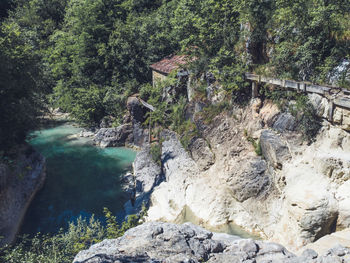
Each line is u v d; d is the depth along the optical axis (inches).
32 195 786.8
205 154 697.6
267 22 657.0
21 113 780.0
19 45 855.7
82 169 960.9
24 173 782.5
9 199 668.7
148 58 1317.7
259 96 649.0
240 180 595.5
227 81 695.1
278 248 330.3
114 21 1424.7
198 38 865.5
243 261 310.5
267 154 566.9
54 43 1760.6
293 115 542.9
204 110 758.5
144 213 512.4
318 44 542.9
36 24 1881.2
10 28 892.0
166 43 1305.4
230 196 609.6
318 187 454.6
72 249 424.8
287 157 527.2
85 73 1405.0
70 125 1408.7
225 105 716.7
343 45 515.5
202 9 908.6
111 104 1282.0
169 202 676.1
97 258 298.4
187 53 909.8
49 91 1528.1
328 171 458.3
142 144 1107.3
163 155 820.6
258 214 554.3
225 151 662.5
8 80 745.6
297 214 441.1
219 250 334.3
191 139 746.2
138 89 1266.0
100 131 1183.6
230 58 732.7
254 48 681.0
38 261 396.2
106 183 872.3
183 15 972.6
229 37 791.7
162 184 747.4
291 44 583.8
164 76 1084.5
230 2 816.9
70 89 1397.6
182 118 847.1
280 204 520.7
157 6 1534.2
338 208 420.5
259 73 644.7
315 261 292.8
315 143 502.6
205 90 790.5
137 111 1120.2
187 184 689.6
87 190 831.7
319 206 424.5
